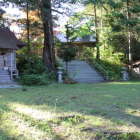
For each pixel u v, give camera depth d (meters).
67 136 3.04
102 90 8.82
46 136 2.98
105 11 20.92
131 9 15.47
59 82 12.88
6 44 13.25
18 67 16.23
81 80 14.55
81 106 5.11
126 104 5.43
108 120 3.85
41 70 14.70
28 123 3.50
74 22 21.41
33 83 11.09
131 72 17.95
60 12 14.58
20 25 18.98
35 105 5.14
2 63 14.02
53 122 3.63
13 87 9.91
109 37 18.34
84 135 3.08
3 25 19.52
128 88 9.70
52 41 15.44
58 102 5.66
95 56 22.11
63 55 13.40
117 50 19.47
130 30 16.12
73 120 3.76
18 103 5.38
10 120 3.70
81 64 18.33
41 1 13.41
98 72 16.50
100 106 5.14
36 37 20.83
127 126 3.52
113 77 15.39
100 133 3.14
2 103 5.33
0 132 3.09
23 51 19.98
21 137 2.91
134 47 18.02
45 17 14.19
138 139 3.05
